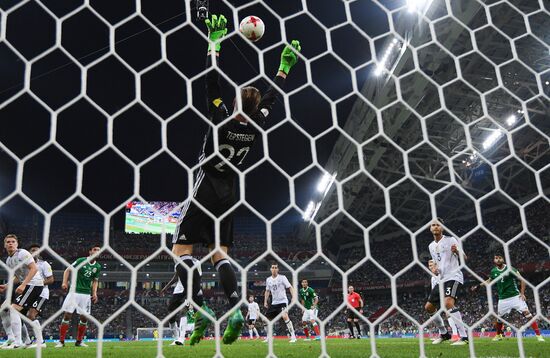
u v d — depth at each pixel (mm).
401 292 39719
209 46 3391
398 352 5172
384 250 44312
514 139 29469
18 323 7469
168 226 39594
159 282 42406
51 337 31438
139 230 38250
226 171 3531
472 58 22531
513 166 32406
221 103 3438
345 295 1987
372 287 40125
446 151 31062
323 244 48531
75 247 44188
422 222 42938
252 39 3514
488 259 33844
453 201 38906
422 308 35875
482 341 8555
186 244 3457
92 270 9117
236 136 3428
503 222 36031
